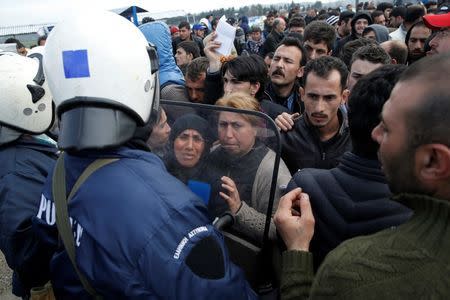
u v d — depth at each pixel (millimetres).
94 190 854
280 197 1211
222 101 1489
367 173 1061
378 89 1018
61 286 955
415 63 698
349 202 1070
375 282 666
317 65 1808
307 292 958
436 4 7305
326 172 1156
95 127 840
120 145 878
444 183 654
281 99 2859
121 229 812
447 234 633
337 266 713
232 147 1089
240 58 2381
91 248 837
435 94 635
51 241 1011
